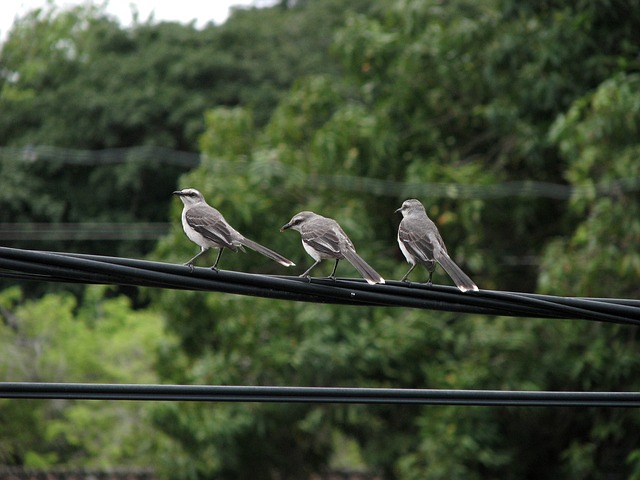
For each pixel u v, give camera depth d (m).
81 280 7.19
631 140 16.62
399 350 16.78
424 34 19.31
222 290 7.32
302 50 38.94
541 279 16.48
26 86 37.12
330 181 18.19
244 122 19.73
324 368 16.69
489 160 19.62
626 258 15.76
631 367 16.34
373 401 7.29
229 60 36.00
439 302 7.68
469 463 17.12
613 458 17.88
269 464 19.45
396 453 18.45
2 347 22.84
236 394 7.09
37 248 34.84
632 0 18.31
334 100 20.03
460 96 19.52
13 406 21.84
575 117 16.75
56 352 23.03
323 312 16.83
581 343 16.83
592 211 16.84
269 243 17.64
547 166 19.42
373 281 7.60
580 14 18.39
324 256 9.04
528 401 7.54
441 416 16.66
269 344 17.08
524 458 18.19
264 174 17.56
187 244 17.84
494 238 19.28
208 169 18.38
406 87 19.19
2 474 21.41
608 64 18.53
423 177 17.94
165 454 18.06
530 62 18.92
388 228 19.05
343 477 23.16
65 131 35.22
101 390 6.94
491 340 16.61
